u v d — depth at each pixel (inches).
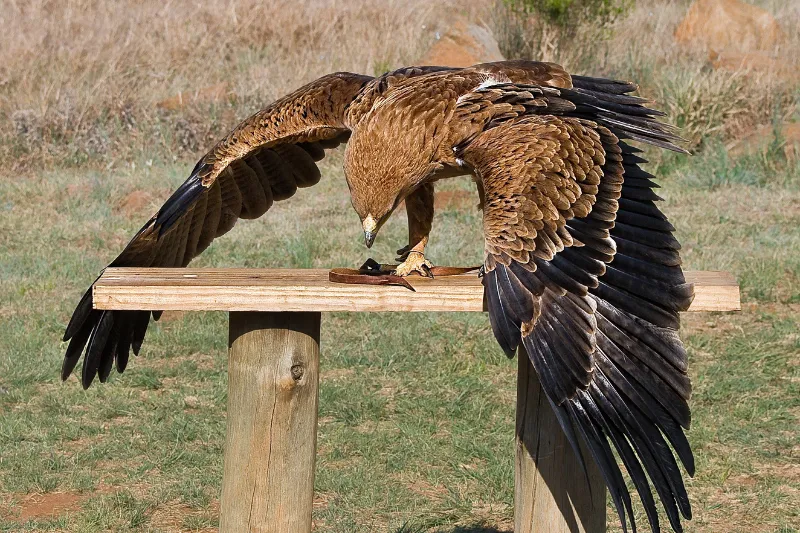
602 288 131.3
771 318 344.5
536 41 629.0
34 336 332.2
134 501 236.1
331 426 277.4
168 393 298.5
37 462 254.4
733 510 232.2
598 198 138.6
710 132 555.8
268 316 147.5
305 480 152.4
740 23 698.8
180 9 728.3
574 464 154.4
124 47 647.1
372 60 638.5
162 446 265.9
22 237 437.1
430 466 255.0
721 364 310.8
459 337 333.7
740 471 250.5
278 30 700.0
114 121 579.5
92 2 723.4
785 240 412.5
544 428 154.2
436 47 607.2
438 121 159.6
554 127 149.9
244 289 141.3
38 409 287.4
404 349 324.2
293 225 445.7
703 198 478.9
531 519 156.5
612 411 126.3
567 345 128.2
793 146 527.5
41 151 557.9
